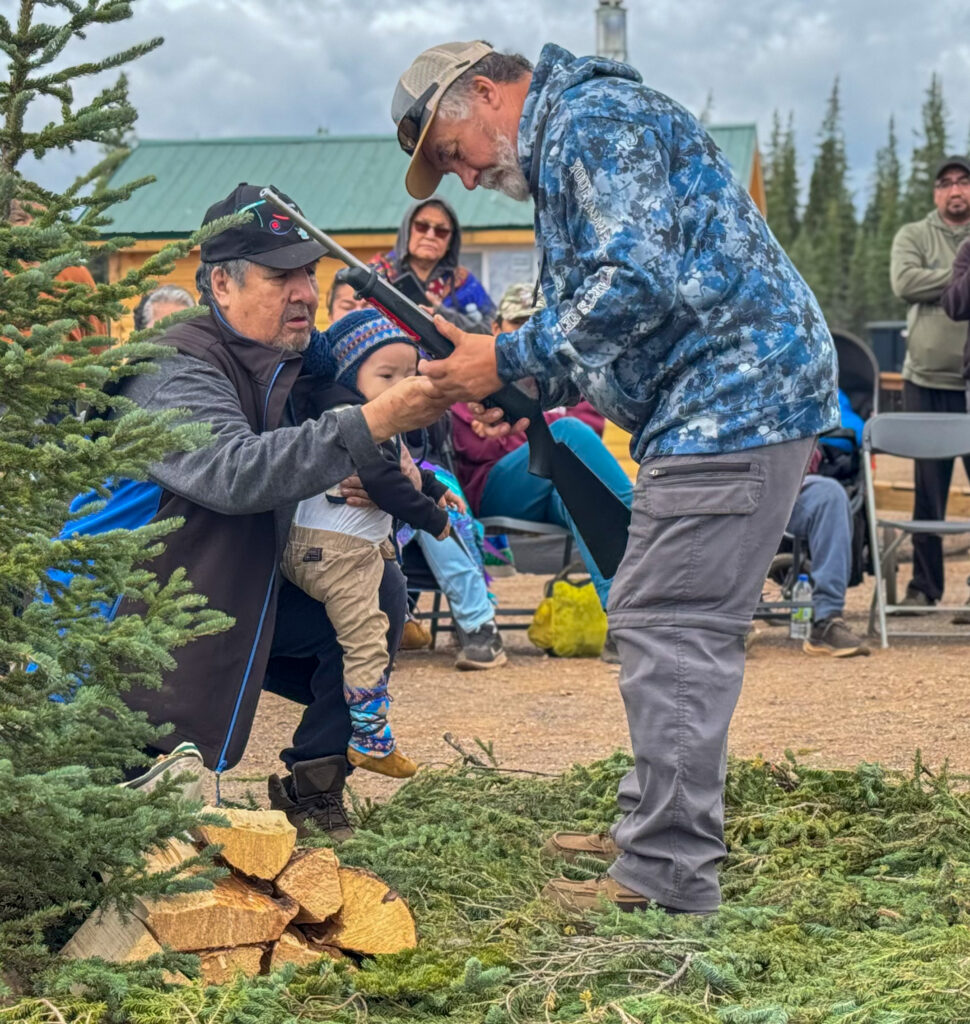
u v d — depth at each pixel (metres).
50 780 2.18
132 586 2.54
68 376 2.26
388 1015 2.58
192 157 15.75
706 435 2.94
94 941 2.56
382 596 3.68
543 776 4.22
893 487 11.12
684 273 2.92
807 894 3.09
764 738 5.21
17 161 2.46
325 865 2.79
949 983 2.49
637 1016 2.45
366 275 3.06
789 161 42.25
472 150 3.11
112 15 2.41
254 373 3.33
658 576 3.00
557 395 3.18
